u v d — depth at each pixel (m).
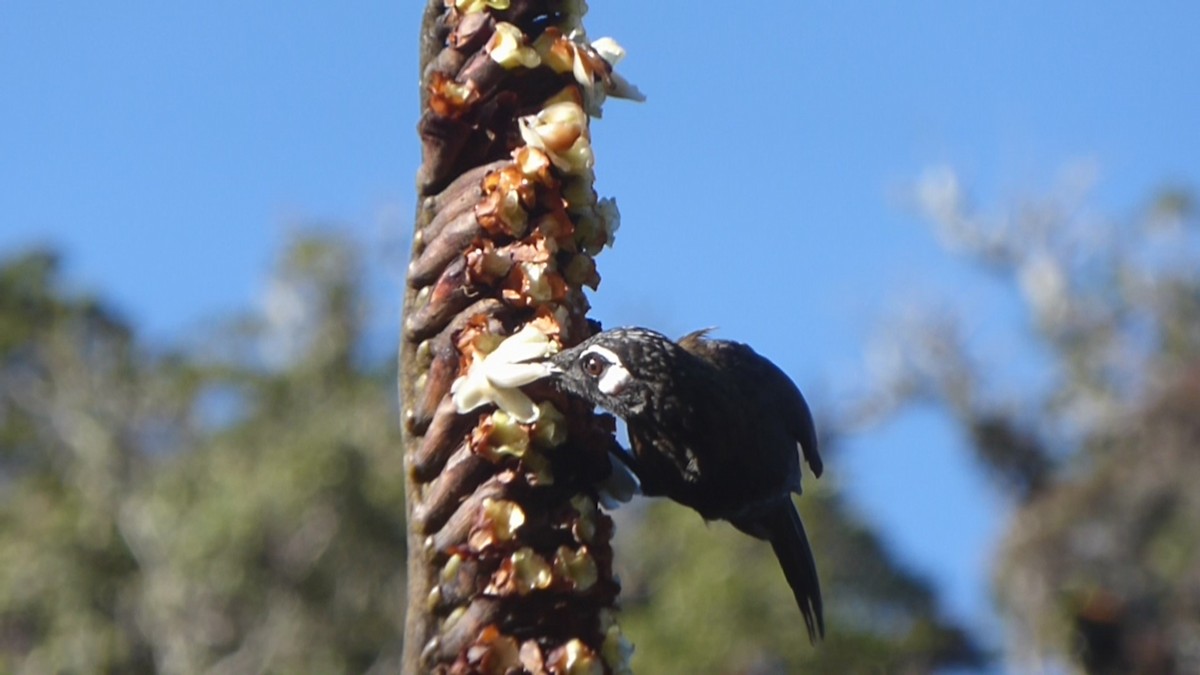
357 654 19.72
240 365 23.84
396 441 21.02
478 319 5.08
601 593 5.07
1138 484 21.48
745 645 15.79
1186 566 19.38
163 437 23.77
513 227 5.14
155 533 20.59
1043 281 28.69
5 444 23.84
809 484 18.06
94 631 19.97
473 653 4.91
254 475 20.52
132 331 25.34
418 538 5.05
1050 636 18.72
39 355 24.77
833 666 16.70
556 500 5.04
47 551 20.41
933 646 17.88
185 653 19.75
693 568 16.27
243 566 19.97
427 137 5.26
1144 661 16.89
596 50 5.51
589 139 5.27
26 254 25.66
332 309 23.42
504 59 5.20
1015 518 21.89
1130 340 28.05
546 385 5.05
